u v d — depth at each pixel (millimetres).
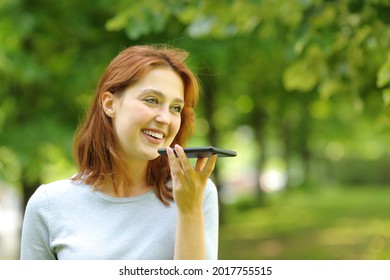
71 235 4293
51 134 13570
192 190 4078
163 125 4262
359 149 65812
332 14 9289
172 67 4367
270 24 10727
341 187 68875
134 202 4391
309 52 10031
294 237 23000
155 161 4492
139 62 4281
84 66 13953
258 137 33312
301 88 11039
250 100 24781
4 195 37906
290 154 54094
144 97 4254
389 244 19547
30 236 4418
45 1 13523
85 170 4562
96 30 14172
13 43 13555
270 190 57844
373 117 20938
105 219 4340
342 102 20641
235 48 14820
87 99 15781
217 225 4539
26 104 14711
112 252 4223
